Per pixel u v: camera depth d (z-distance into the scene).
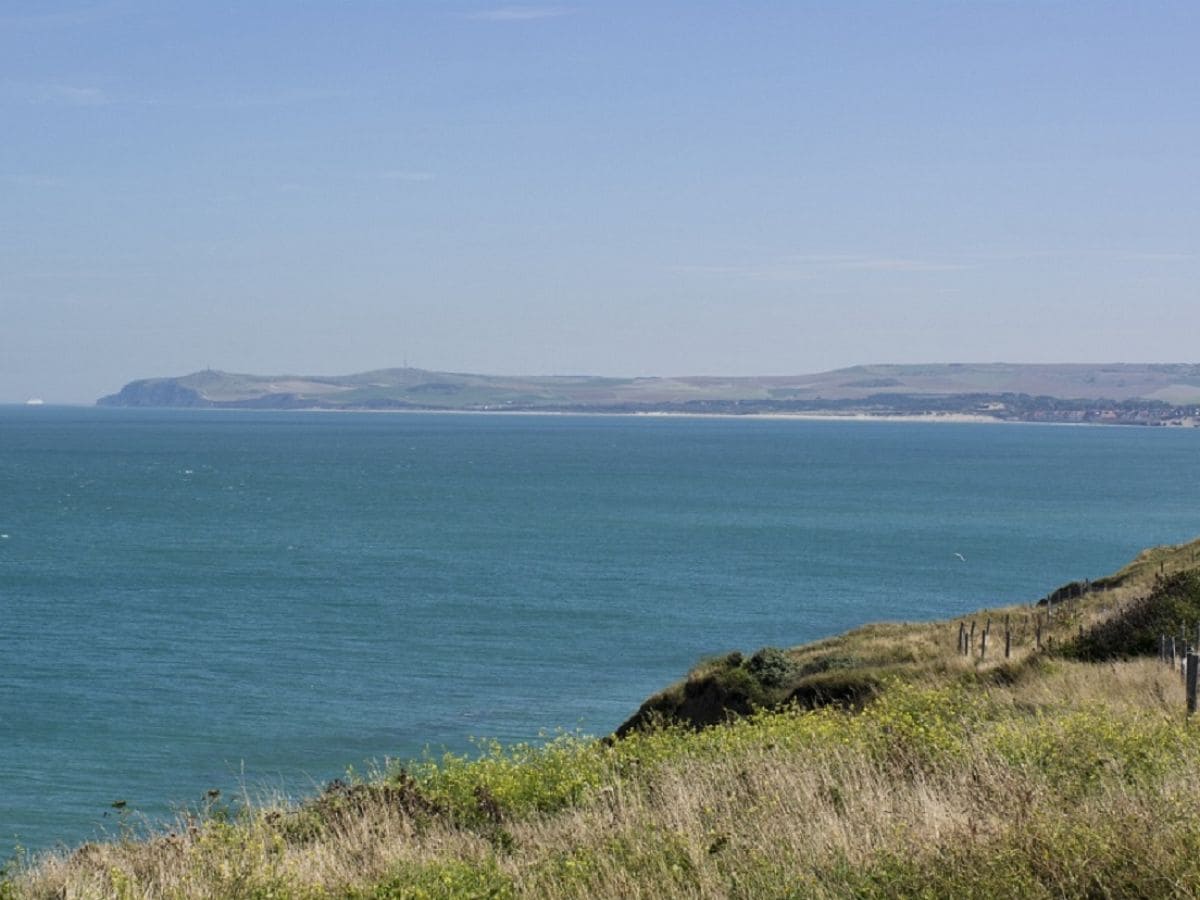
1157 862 7.00
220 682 53.91
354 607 78.25
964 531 136.88
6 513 147.25
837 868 8.02
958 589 91.06
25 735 43.69
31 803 34.75
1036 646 32.16
